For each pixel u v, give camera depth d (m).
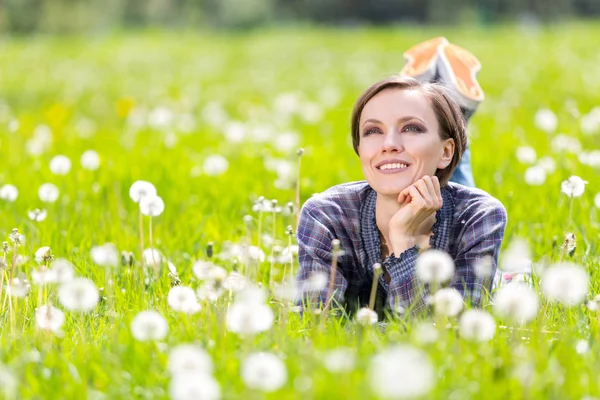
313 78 17.98
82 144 9.34
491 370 2.67
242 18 56.62
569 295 2.78
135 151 8.59
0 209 5.84
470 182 4.61
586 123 8.45
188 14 57.03
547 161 6.39
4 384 2.58
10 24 43.44
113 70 21.14
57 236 4.95
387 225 3.70
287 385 2.62
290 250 3.74
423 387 2.05
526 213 5.43
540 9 60.59
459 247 3.62
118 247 4.86
